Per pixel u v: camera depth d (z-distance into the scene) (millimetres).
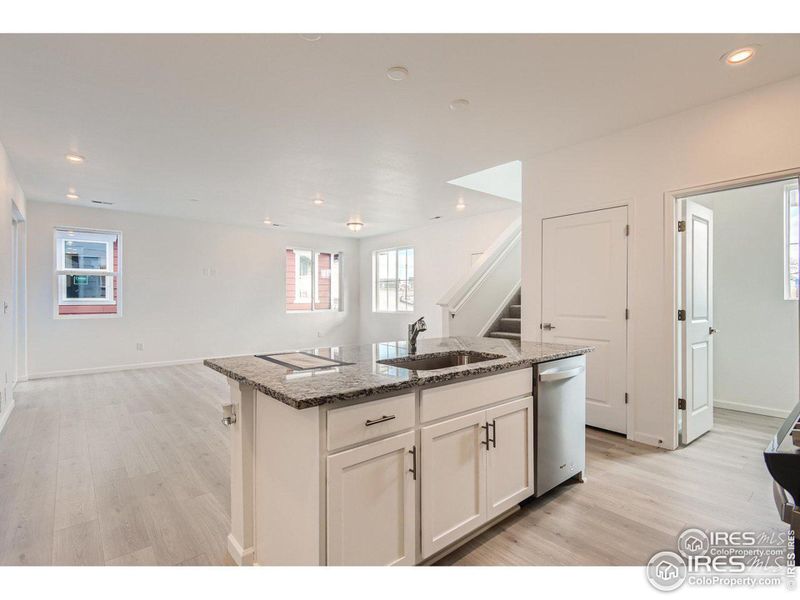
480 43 2111
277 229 7906
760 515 2141
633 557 1803
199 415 3949
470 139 3402
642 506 2246
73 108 2801
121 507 2250
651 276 3121
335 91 2596
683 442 3143
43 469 2730
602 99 2738
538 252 3852
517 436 2109
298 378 1617
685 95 2691
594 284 3453
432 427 1681
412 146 3555
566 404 2408
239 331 7500
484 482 1910
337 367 1876
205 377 5711
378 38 2066
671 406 3045
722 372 4254
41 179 4477
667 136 3012
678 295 3061
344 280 9086
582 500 2316
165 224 6668
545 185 3779
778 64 2336
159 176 4383
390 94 2641
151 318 6543
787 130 2508
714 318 4289
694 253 3242
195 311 6988
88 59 2219
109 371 6117
